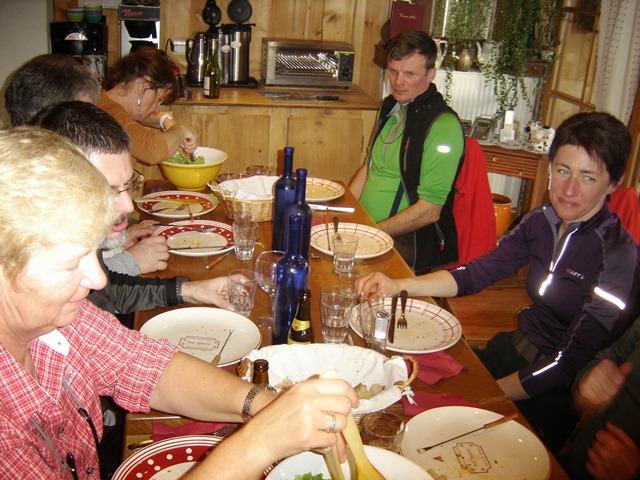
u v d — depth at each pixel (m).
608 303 1.71
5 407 0.94
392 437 1.16
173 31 4.05
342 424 0.93
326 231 2.25
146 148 2.51
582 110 3.68
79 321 1.16
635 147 3.19
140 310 1.72
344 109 3.76
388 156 2.88
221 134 3.67
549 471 1.20
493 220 2.84
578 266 1.83
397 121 2.87
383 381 1.38
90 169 0.84
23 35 3.67
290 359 1.40
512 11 3.79
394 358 1.39
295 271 1.54
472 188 2.81
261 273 1.81
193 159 2.74
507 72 3.96
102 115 1.50
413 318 1.75
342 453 1.01
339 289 1.85
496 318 2.95
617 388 1.47
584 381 1.51
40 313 0.86
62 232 0.80
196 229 2.23
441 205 2.73
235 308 1.71
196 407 1.19
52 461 1.00
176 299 1.73
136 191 2.52
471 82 4.09
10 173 0.77
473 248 2.83
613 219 1.79
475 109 4.17
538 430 1.82
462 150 2.70
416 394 1.39
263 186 2.48
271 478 1.04
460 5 3.88
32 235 0.78
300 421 0.91
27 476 0.91
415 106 2.75
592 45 3.58
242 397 1.16
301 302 1.49
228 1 4.05
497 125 4.05
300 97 3.82
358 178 3.12
